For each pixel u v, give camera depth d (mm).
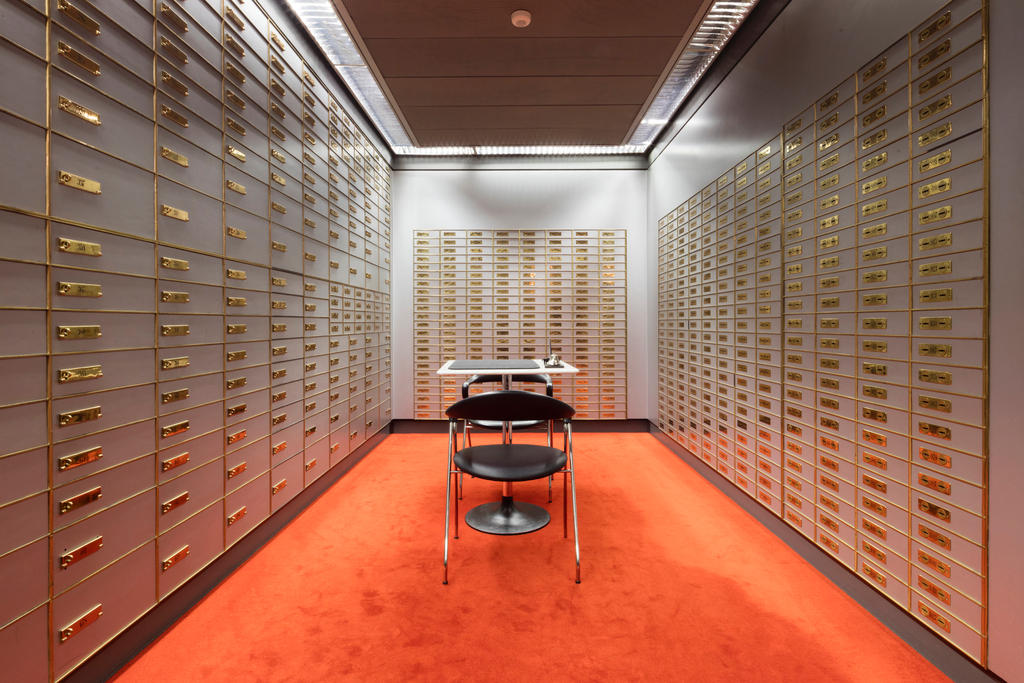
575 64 2637
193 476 1597
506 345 4289
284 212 2244
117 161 1284
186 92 1560
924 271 1352
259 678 1240
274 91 2148
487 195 4285
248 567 1848
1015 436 1098
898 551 1443
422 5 2139
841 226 1718
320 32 2510
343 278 3012
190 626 1468
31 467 1053
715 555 1943
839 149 1726
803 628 1459
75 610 1153
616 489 2770
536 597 1622
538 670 1260
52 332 1103
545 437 4137
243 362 1897
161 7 1450
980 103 1176
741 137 2498
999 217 1129
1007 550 1114
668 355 3742
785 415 2088
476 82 2830
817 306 1861
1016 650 1091
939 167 1298
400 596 1633
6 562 999
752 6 2289
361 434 3404
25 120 1038
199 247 1630
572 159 4297
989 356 1156
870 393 1570
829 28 1778
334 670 1267
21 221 1030
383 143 3936
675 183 3562
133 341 1342
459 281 4281
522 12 2191
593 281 4297
